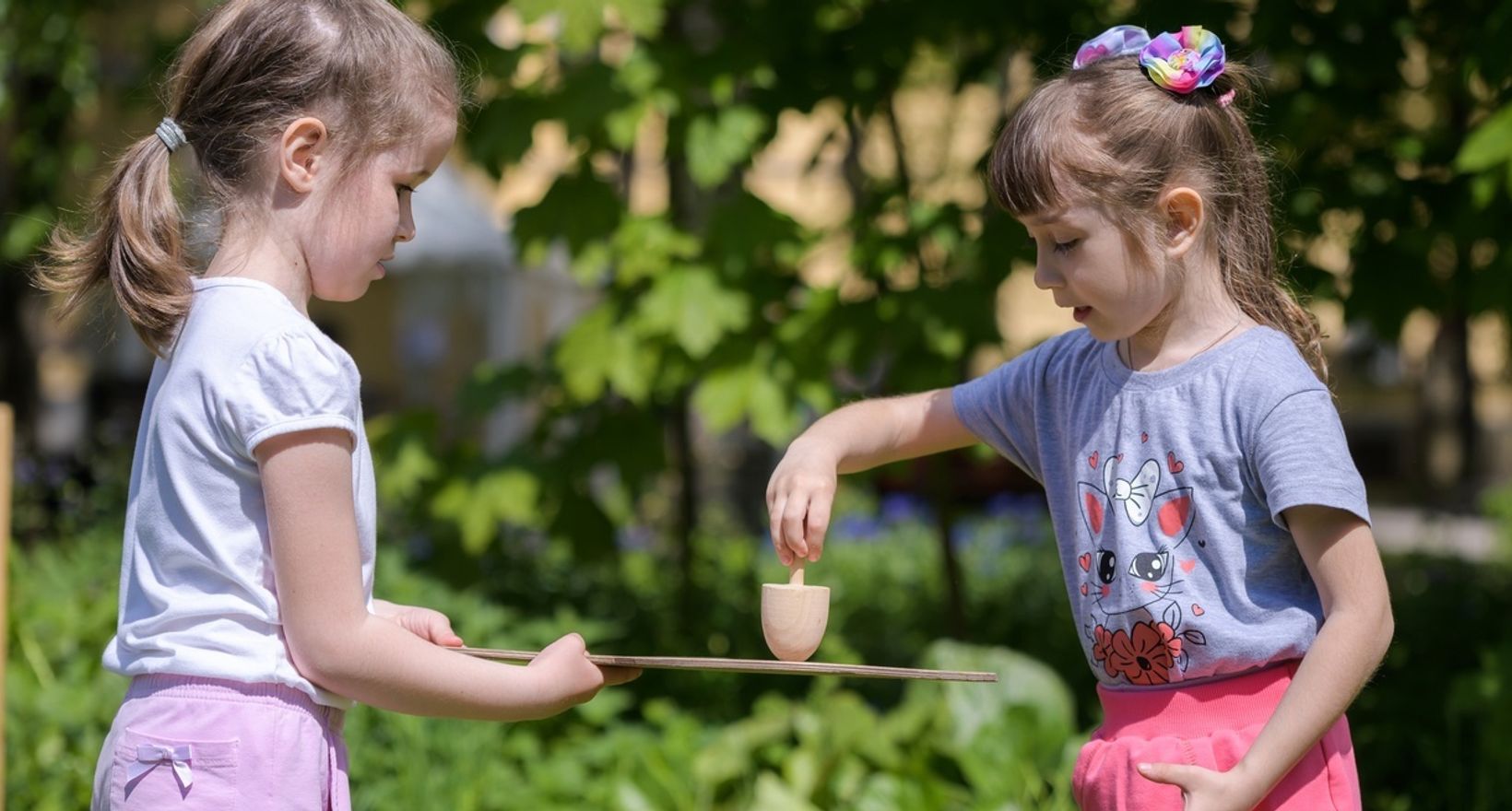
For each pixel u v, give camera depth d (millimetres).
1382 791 4465
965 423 2621
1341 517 2078
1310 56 4766
